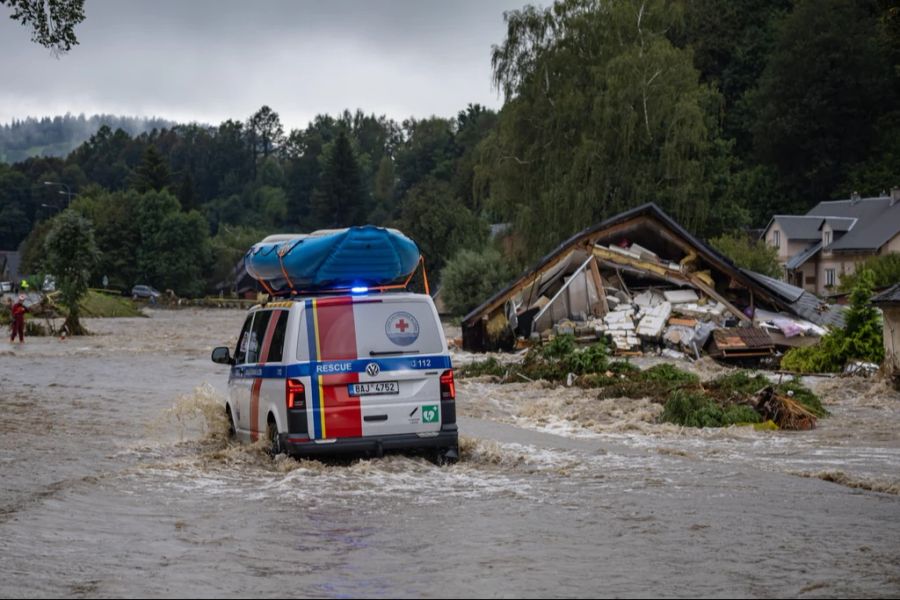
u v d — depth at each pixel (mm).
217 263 146000
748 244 70875
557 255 41062
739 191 103438
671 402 18188
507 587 6793
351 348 12227
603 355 26047
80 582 7031
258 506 9859
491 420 18656
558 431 17047
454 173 179500
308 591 6738
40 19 25531
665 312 39281
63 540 8391
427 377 12375
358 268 13125
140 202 140625
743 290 40750
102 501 10109
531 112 64812
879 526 8797
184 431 16109
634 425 17359
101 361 35625
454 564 7480
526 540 8273
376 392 12227
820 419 18766
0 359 36562
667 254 42719
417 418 12305
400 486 10914
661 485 10930
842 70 101812
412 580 7012
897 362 24828
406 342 12383
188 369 31766
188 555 7855
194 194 174500
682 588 6766
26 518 9227
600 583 6895
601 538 8328
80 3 25688
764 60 114375
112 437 15438
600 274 42344
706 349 36875
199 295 141875
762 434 16609
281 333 12602
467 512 9484
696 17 116188
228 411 15195
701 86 64938
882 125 102375
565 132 63375
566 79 64562
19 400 21891
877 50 101938
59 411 19594
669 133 61125
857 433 16781
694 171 61094
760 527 8742
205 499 10227
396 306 12469
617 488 10750
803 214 102750
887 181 95125
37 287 76312
